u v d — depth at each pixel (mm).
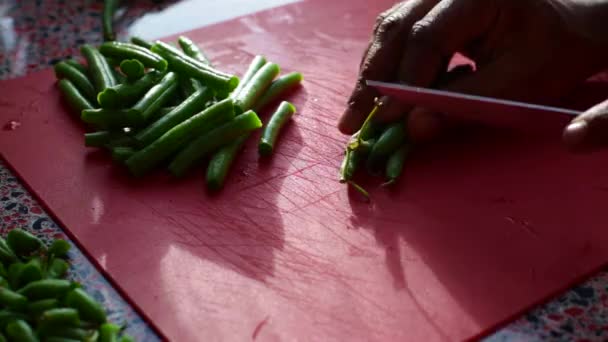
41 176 2213
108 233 1945
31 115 2549
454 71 2369
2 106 2607
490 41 2281
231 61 2857
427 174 2150
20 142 2393
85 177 2207
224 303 1690
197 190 2137
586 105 2430
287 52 2912
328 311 1658
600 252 1798
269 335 1601
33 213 2061
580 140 1578
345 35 3025
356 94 2254
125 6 3416
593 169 2121
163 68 2479
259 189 2125
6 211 2070
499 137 2297
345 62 2822
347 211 2010
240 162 2260
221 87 2385
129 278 1772
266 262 1821
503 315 1620
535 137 2283
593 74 2371
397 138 2191
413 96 2039
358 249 1854
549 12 2162
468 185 2090
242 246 1885
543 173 2119
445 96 1968
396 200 2047
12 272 1696
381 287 1721
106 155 2324
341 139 2359
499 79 2195
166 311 1669
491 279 1730
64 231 1977
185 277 1775
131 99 2377
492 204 2004
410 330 1597
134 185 2168
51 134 2436
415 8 2301
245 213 2020
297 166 2230
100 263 1824
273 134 2320
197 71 2426
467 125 2352
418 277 1748
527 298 1666
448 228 1920
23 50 3053
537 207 1980
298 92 2639
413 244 1865
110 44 2650
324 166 2225
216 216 2012
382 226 1940
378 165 2203
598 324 1596
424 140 2232
